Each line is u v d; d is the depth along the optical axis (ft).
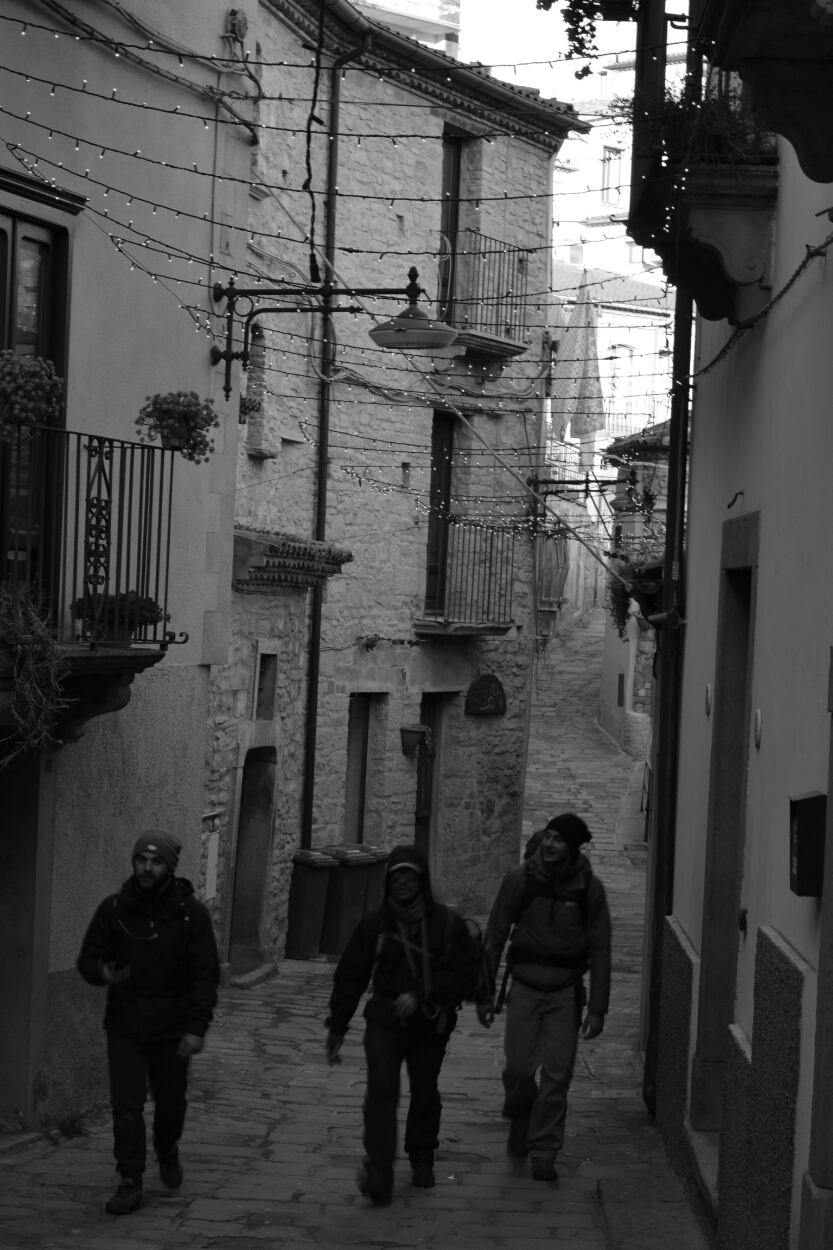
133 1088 24.17
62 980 31.17
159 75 34.42
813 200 21.24
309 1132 30.60
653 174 25.67
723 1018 27.22
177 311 35.65
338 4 58.54
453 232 71.31
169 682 35.53
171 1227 22.90
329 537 63.57
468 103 69.15
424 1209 24.76
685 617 34.09
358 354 64.59
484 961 25.85
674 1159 28.73
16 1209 23.62
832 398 19.19
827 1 13.98
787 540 21.71
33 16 30.17
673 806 34.17
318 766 61.93
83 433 29.04
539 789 106.42
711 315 27.35
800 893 18.06
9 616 26.48
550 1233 23.67
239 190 38.27
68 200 30.66
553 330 87.15
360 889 59.93
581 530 130.41
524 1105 27.61
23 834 30.01
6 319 29.40
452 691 73.46
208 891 49.42
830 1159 16.48
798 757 20.01
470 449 73.10
